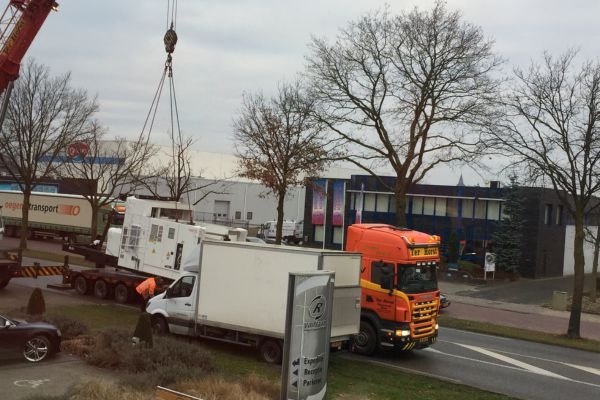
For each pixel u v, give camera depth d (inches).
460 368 630.5
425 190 1918.1
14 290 947.3
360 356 647.8
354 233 666.2
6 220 2108.8
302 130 1285.7
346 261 576.1
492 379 590.6
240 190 2979.8
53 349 506.3
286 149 1321.4
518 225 1723.7
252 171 1384.1
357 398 447.2
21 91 1277.1
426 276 661.9
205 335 615.8
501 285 1574.8
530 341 875.4
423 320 649.6
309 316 318.3
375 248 647.1
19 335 483.8
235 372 512.4
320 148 1243.2
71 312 786.2
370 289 644.7
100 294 948.6
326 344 329.7
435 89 1117.7
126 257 925.2
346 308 573.6
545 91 920.3
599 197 990.4
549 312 1205.7
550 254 1827.0
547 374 636.7
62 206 1972.2
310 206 2150.6
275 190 1401.3
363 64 1135.0
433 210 1927.9
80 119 1676.9
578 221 892.0
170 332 640.4
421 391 504.1
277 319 558.3
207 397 384.2
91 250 986.1
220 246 601.6
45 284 1055.0
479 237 1835.6
